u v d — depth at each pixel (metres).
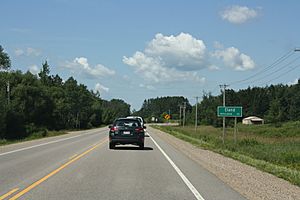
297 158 23.84
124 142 27.56
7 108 57.41
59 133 65.06
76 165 17.67
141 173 15.48
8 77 72.38
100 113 136.75
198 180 14.00
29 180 13.21
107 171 15.80
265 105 143.25
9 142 39.59
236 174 16.36
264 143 38.56
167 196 10.85
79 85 113.12
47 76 108.00
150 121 190.12
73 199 10.20
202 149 32.09
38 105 74.81
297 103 125.12
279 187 13.22
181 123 129.50
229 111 38.56
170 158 22.11
